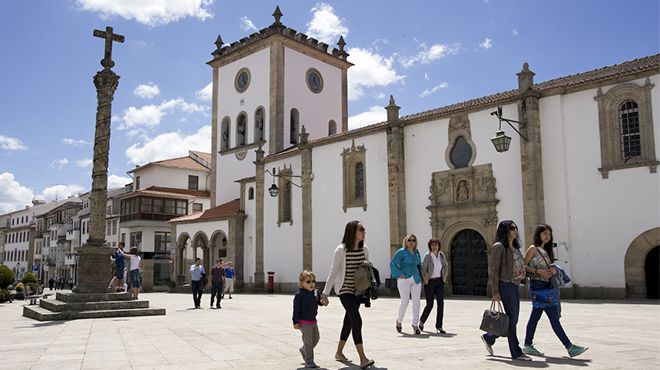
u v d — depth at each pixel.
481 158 25.69
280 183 37.62
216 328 13.81
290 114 45.00
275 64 44.25
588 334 11.01
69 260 78.12
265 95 44.81
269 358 9.04
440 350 9.48
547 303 8.57
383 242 29.78
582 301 20.16
